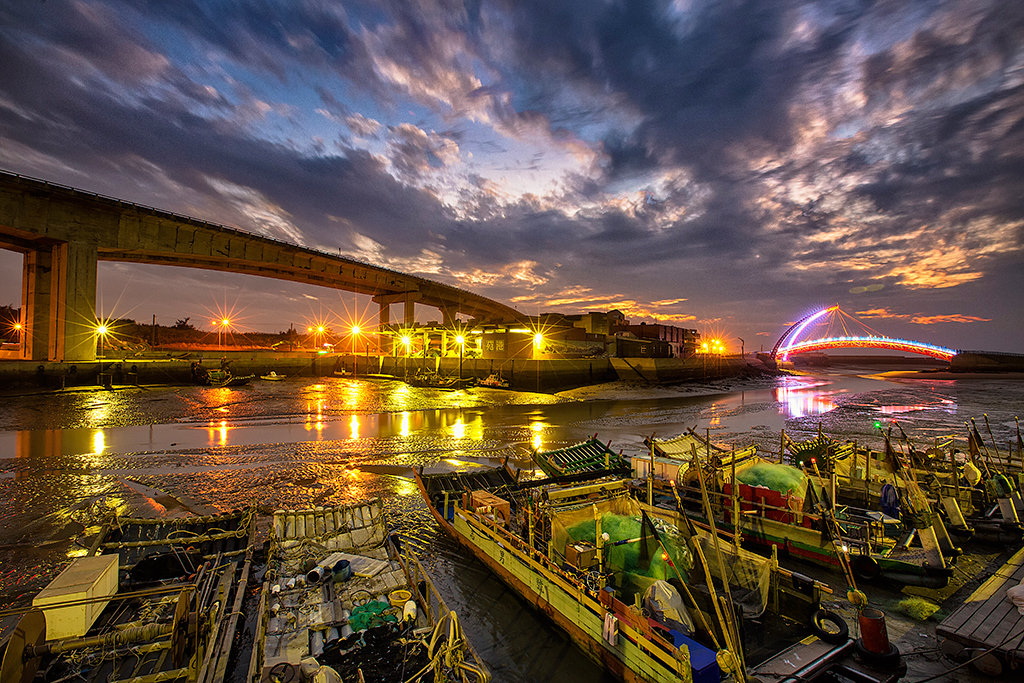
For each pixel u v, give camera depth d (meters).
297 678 6.80
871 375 148.62
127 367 62.69
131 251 64.44
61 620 7.68
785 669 7.11
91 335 59.53
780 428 36.31
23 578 11.26
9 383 50.72
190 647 7.12
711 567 8.55
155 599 9.13
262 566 11.10
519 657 8.54
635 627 7.17
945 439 25.91
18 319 108.69
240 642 8.15
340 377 93.00
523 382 64.56
